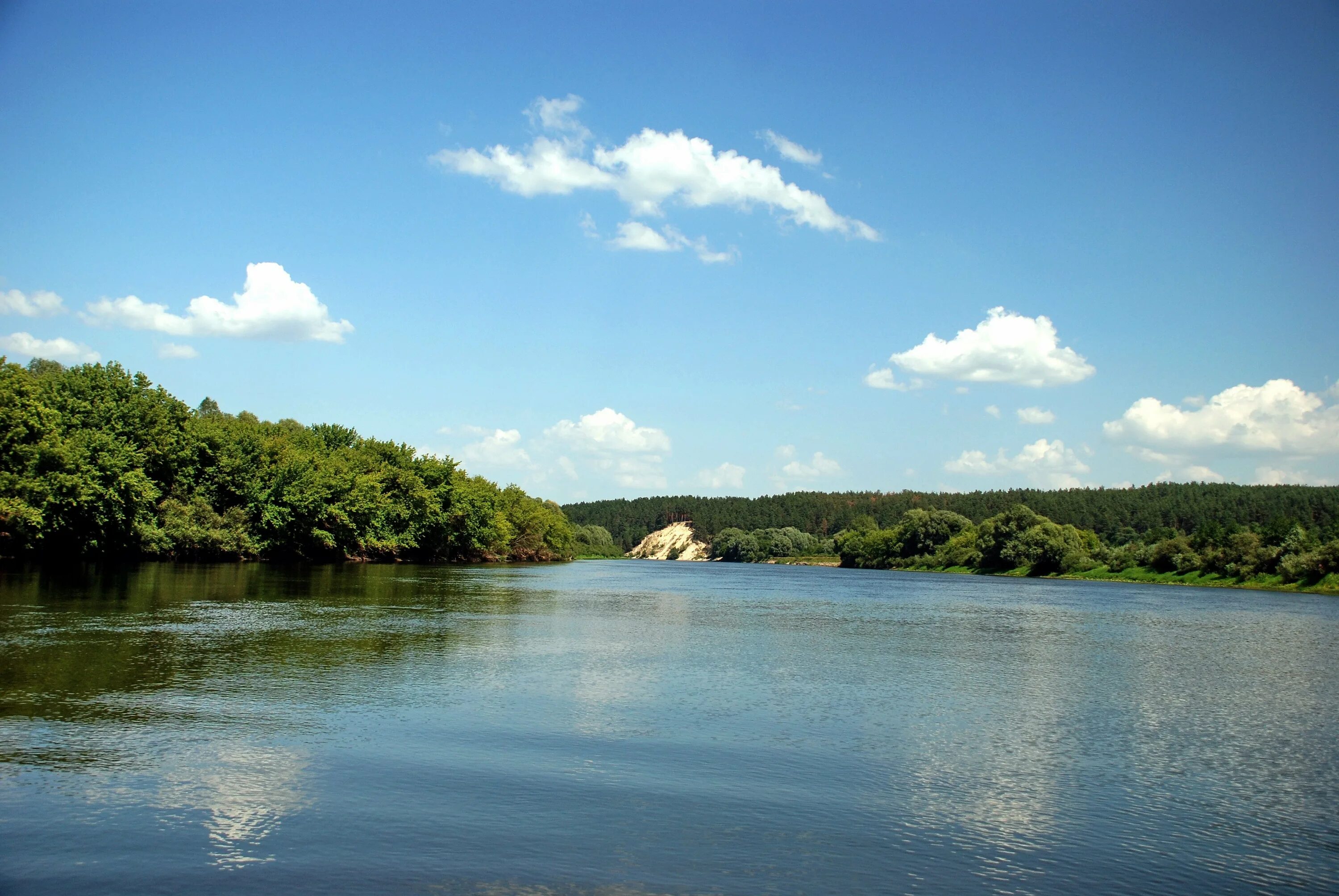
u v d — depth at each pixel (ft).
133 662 100.78
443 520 472.44
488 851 49.80
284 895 43.14
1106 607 287.89
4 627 124.26
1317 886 49.88
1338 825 60.44
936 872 49.88
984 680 118.93
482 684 98.43
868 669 125.29
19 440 245.86
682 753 72.59
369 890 44.16
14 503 228.43
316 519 370.73
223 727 73.82
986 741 81.61
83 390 295.07
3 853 46.91
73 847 47.98
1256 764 76.18
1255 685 120.78
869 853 52.26
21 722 72.43
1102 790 67.15
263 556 363.15
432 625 153.99
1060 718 93.81
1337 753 80.59
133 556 305.53
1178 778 71.20
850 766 70.95
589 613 199.82
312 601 185.06
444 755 68.64
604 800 59.67
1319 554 408.05
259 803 55.93
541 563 626.64
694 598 281.13
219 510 342.03
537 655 124.36
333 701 86.12
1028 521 578.25
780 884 47.09
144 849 48.14
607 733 78.23
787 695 101.24
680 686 104.06
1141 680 122.52
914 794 64.13
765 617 213.66
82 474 254.47
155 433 307.78
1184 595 373.20
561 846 51.01
